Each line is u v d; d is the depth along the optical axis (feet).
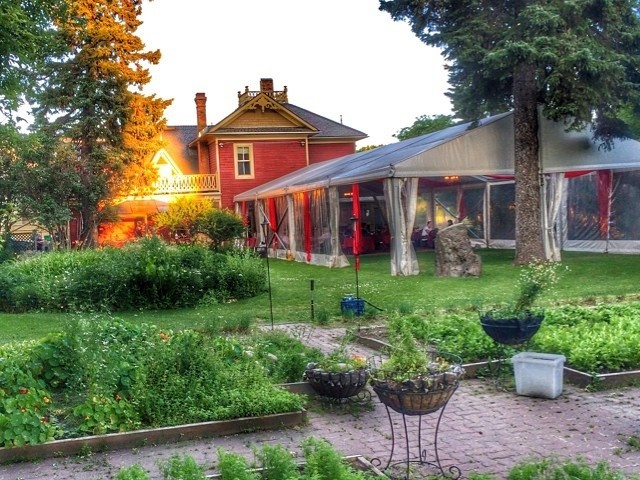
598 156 67.62
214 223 72.90
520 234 63.72
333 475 13.67
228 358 24.79
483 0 58.44
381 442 18.78
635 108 61.00
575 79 55.16
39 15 61.11
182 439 19.25
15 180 78.95
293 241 84.33
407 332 18.98
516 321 24.40
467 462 16.97
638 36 58.44
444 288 50.16
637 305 38.06
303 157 122.62
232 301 48.78
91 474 16.72
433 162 61.87
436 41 60.75
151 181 104.73
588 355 25.11
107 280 45.44
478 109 63.16
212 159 121.08
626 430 19.12
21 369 22.07
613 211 73.67
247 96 133.49
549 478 13.46
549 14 53.36
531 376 22.89
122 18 99.86
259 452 17.13
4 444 17.83
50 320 39.93
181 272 46.75
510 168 65.98
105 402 19.79
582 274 55.52
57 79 94.22
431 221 102.47
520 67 57.16
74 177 82.43
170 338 25.52
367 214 103.35
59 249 75.20
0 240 62.39
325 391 21.97
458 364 17.47
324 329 36.86
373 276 60.49
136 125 99.91
